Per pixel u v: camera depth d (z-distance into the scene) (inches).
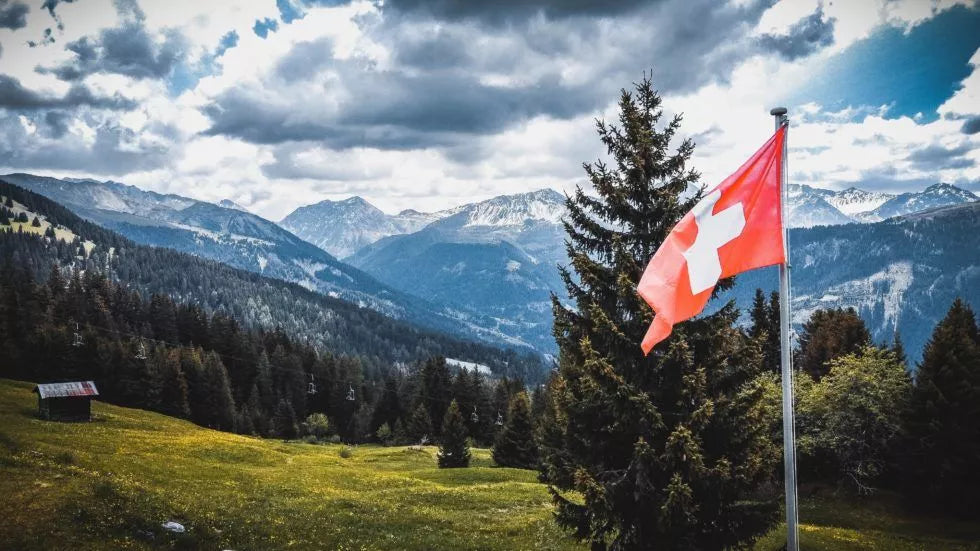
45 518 893.2
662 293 555.8
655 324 550.0
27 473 1181.7
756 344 801.6
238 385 5915.4
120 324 6294.3
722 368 805.2
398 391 5831.7
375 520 1384.1
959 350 1991.9
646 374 806.5
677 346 754.8
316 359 6609.3
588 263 838.5
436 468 3125.0
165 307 6673.2
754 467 758.5
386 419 5467.5
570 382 856.9
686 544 780.0
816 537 1384.1
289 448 3580.2
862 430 2090.3
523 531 1378.0
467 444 3289.9
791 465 510.9
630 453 810.8
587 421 822.5
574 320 856.3
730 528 783.7
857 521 1825.8
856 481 2048.5
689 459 716.7
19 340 4645.7
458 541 1202.6
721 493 755.4
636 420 770.2
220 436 3437.5
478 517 1546.5
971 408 1876.2
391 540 1155.9
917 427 1941.4
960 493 1871.3
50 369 4571.9
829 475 2255.2
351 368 7007.9
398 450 4040.4
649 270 567.5
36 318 5295.3
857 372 2075.5
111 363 4626.0
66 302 6136.8
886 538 1488.7
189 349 5482.3
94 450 2055.9
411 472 2810.0
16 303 5034.5
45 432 2294.5
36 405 3097.9
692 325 821.2
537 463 3105.3
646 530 775.1
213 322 6643.7
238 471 2133.4
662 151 855.1
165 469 1904.5
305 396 6117.1
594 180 852.6
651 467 762.2
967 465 1854.1
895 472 2129.7
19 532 828.0
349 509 1544.0
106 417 3181.6
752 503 780.0
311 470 2465.6
